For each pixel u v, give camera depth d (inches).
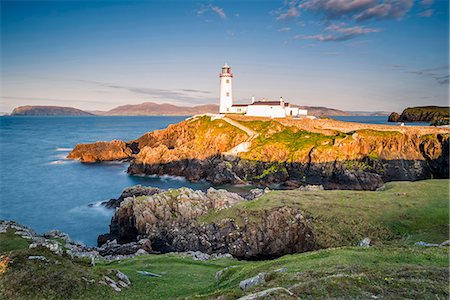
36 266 1179.9
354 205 2372.0
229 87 6628.9
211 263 1776.6
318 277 961.5
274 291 798.5
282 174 4431.6
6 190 4079.7
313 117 6235.2
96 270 1298.0
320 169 4357.8
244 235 2290.8
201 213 2657.5
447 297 797.2
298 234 2208.4
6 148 7711.6
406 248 1279.5
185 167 4857.3
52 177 4815.5
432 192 2536.9
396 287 853.8
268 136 5103.3
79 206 3474.4
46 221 3051.2
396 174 4318.4
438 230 1952.5
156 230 2507.4
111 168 5497.1
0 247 1582.2
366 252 1241.4
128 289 1235.2
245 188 4232.3
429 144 4512.8
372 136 4606.3
